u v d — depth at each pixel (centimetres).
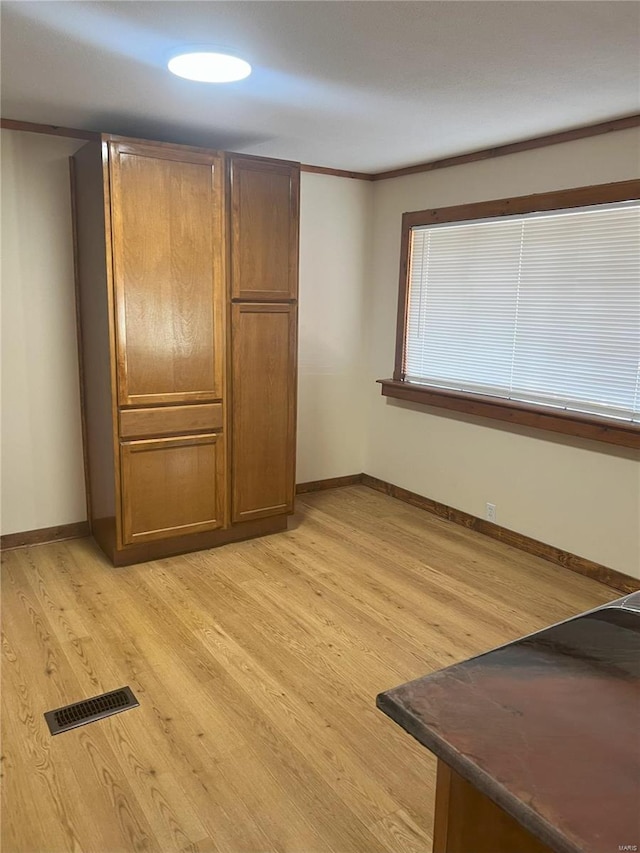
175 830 175
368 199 459
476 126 312
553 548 356
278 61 226
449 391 405
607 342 319
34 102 284
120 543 333
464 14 185
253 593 313
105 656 256
